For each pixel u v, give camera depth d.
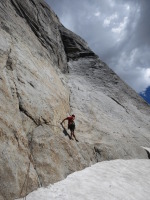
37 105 11.38
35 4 25.34
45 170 9.35
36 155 9.46
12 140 8.62
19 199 7.51
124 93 27.25
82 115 18.00
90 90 24.03
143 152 17.94
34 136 10.02
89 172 11.55
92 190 9.73
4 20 15.38
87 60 30.73
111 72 29.58
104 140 16.22
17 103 10.12
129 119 23.00
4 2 18.06
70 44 31.84
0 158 7.69
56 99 14.23
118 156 15.25
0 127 8.32
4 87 9.75
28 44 16.92
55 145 10.90
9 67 11.16
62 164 10.54
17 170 8.06
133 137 19.78
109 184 10.82
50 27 26.62
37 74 13.83
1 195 7.09
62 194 8.70
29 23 21.41
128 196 10.25
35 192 8.20
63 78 21.95
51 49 23.03
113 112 22.44
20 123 9.61
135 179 12.46
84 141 14.16
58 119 13.05
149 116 25.84
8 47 12.23
